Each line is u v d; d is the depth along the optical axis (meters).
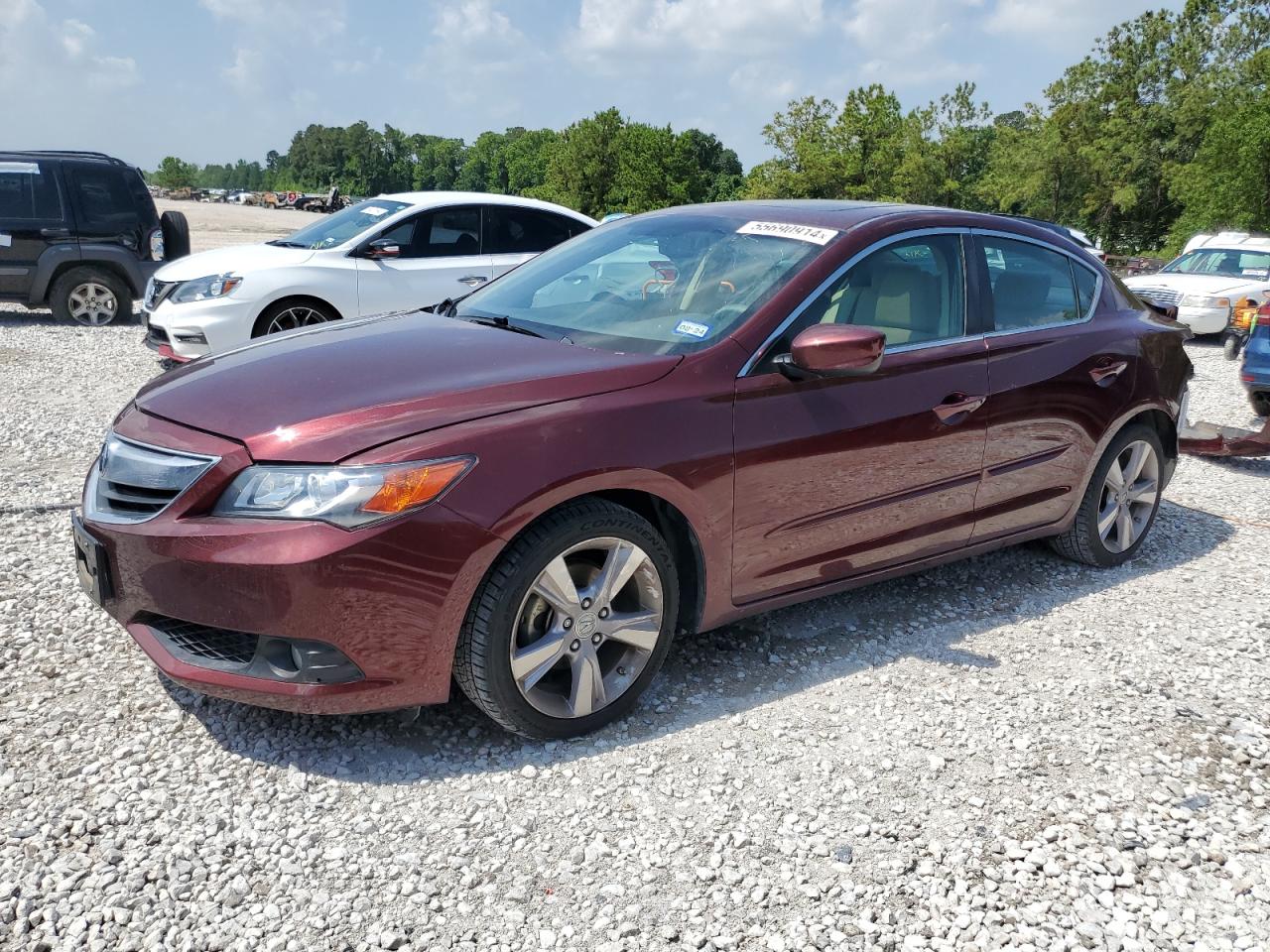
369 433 2.81
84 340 10.85
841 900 2.54
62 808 2.70
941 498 4.00
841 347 3.21
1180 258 16.59
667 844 2.72
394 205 9.25
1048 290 4.49
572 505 3.02
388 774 2.96
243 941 2.29
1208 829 2.90
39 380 8.50
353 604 2.73
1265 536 5.59
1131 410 4.66
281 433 2.83
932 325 3.96
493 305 4.08
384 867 2.57
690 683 3.60
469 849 2.66
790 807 2.91
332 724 3.18
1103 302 4.75
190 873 2.50
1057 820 2.91
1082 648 4.05
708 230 4.04
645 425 3.11
